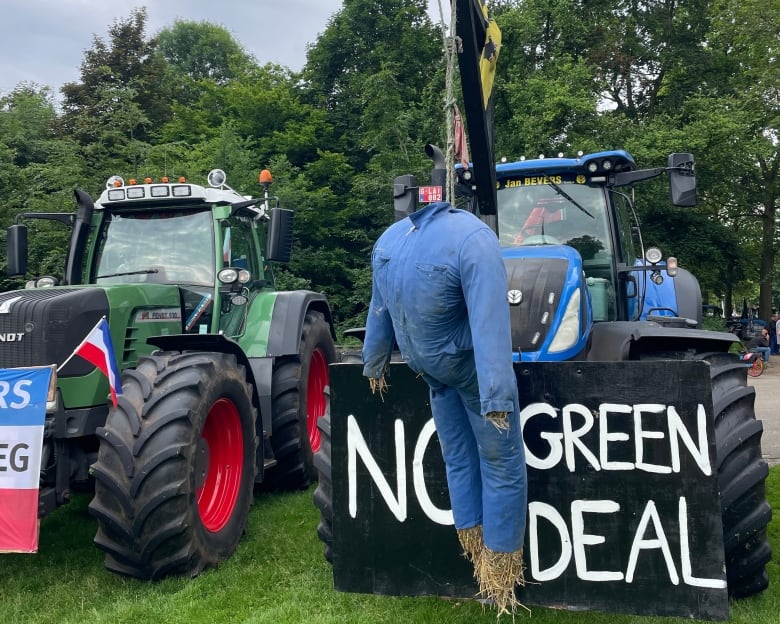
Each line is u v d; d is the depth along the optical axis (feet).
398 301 8.03
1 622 11.51
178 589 12.67
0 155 41.60
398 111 58.39
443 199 11.10
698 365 8.34
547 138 53.88
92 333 13.04
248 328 18.54
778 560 13.37
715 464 8.30
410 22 74.43
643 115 70.64
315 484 20.20
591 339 13.25
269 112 66.28
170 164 48.98
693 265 68.74
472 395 8.12
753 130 66.44
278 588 12.69
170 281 17.35
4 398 12.08
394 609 11.55
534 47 63.98
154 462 12.30
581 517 8.73
